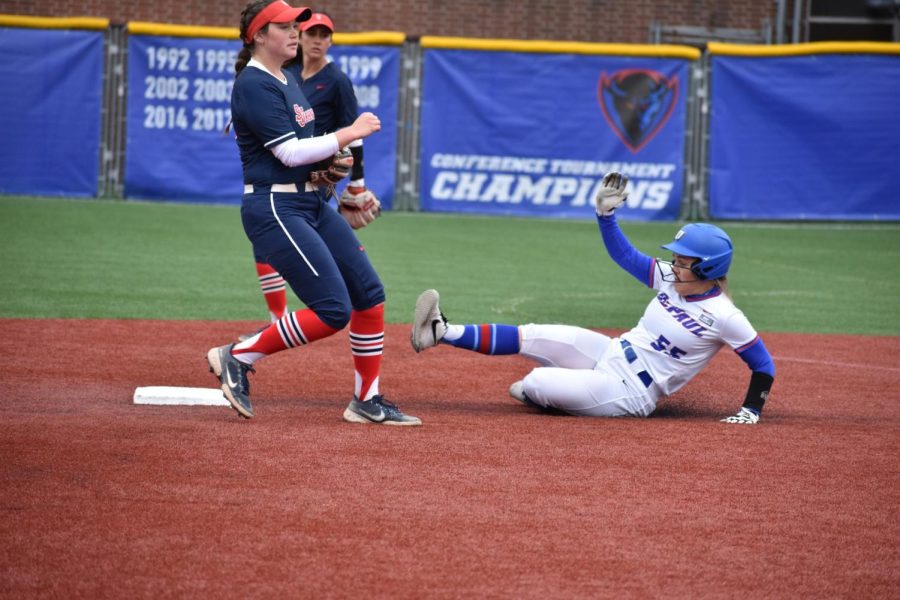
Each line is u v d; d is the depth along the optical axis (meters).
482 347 22.44
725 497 16.78
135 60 63.69
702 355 22.05
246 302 35.75
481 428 20.73
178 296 36.34
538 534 14.85
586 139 65.19
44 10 72.00
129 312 33.09
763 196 65.00
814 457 19.33
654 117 64.94
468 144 65.31
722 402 24.27
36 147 63.69
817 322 35.94
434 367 26.98
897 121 64.19
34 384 23.48
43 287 36.81
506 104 64.88
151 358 26.69
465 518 15.38
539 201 65.88
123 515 15.08
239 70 20.95
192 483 16.55
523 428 20.84
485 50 64.31
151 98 63.97
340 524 14.98
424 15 74.56
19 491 15.96
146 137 64.25
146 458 17.78
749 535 15.11
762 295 41.34
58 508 15.28
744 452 19.50
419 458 18.36
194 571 13.25
